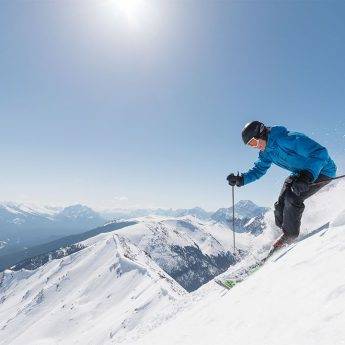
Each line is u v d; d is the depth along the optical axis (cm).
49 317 16775
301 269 395
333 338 235
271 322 325
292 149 537
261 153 646
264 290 421
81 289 19212
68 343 12825
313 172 511
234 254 820
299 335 267
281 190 582
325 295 300
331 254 379
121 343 1190
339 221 457
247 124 577
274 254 584
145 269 18162
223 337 379
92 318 15650
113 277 19138
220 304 529
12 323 19075
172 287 14175
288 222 560
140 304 12025
